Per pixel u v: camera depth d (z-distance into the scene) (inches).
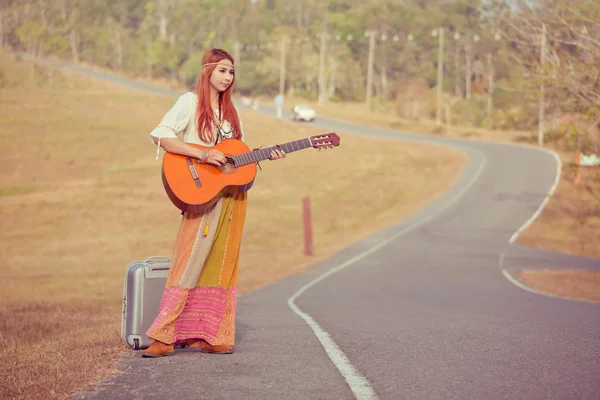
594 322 362.6
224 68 227.1
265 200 2069.4
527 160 2455.7
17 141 2652.6
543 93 710.5
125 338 236.7
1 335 397.7
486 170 2332.7
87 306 622.8
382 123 3767.2
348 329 308.5
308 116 3565.5
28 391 177.2
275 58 5698.8
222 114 229.6
